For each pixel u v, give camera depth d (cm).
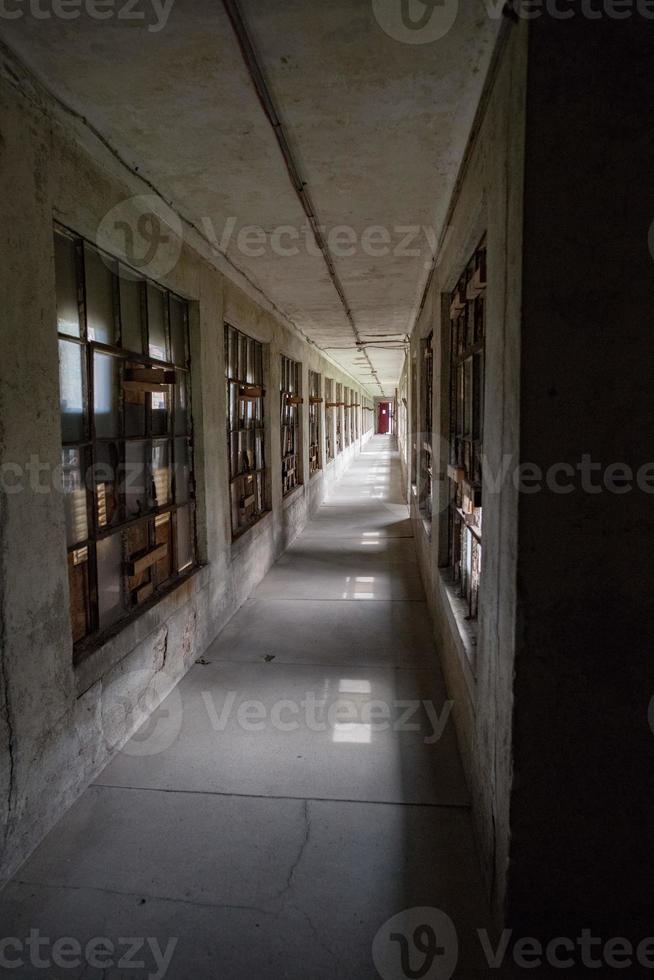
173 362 321
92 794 217
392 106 197
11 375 170
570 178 124
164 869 181
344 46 165
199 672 324
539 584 135
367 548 621
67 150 200
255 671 325
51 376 190
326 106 197
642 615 135
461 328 303
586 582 134
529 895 147
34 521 182
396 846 192
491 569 169
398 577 512
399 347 846
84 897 171
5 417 167
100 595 245
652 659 136
